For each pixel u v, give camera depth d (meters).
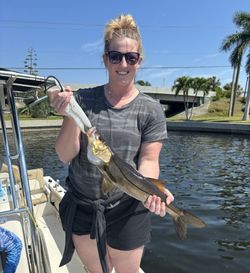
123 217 2.48
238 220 7.67
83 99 2.48
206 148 23.16
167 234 6.71
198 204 9.05
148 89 57.09
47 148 23.92
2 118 2.87
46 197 5.44
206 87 54.47
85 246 2.56
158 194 2.29
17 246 2.93
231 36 39.41
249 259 5.74
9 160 2.87
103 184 2.25
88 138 2.10
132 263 2.58
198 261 5.67
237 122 37.06
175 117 56.62
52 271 3.73
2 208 3.79
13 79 2.53
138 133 2.43
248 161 17.20
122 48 2.34
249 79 39.28
